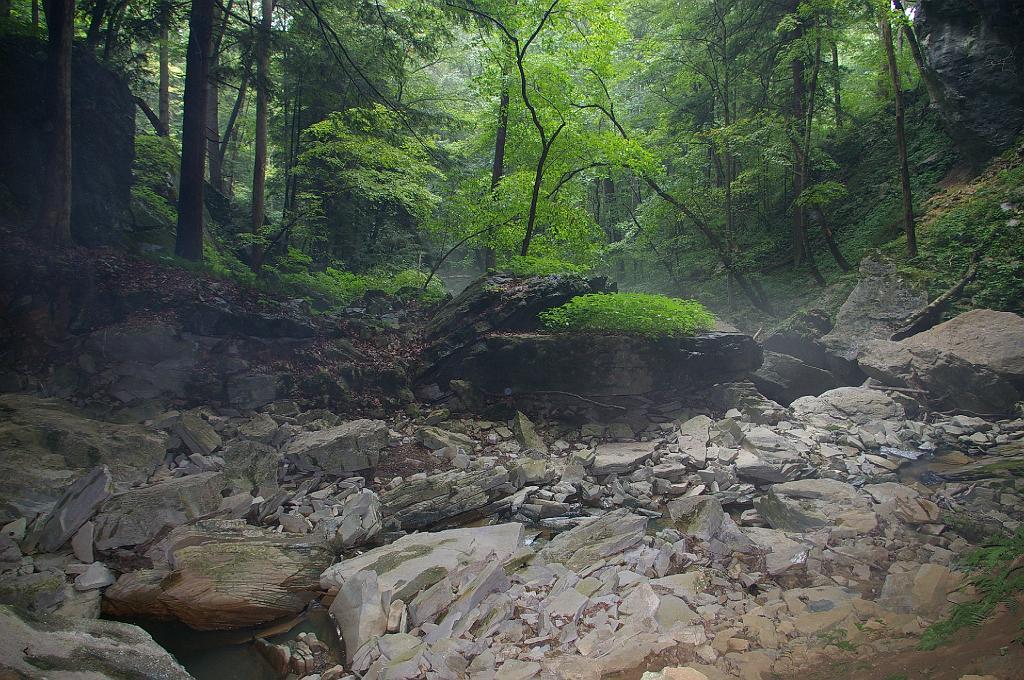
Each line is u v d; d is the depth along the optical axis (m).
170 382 8.93
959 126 15.98
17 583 4.89
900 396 9.95
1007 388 9.34
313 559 5.82
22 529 5.78
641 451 9.02
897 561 5.23
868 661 3.62
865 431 9.11
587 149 15.63
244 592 5.08
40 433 6.83
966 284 12.30
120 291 9.42
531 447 9.40
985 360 9.76
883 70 20.34
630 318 10.81
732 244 16.92
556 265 13.52
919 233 14.82
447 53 24.70
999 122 15.20
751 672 3.77
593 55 14.60
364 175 15.96
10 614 3.82
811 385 11.14
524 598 5.02
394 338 11.83
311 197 17.19
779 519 6.50
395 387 10.51
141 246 12.16
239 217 19.72
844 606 4.43
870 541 5.71
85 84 11.91
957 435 8.76
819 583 5.00
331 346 10.63
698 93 19.83
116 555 5.69
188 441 7.78
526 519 7.18
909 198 13.80
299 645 4.63
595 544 6.14
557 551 6.09
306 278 15.23
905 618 4.10
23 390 8.12
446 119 18.55
